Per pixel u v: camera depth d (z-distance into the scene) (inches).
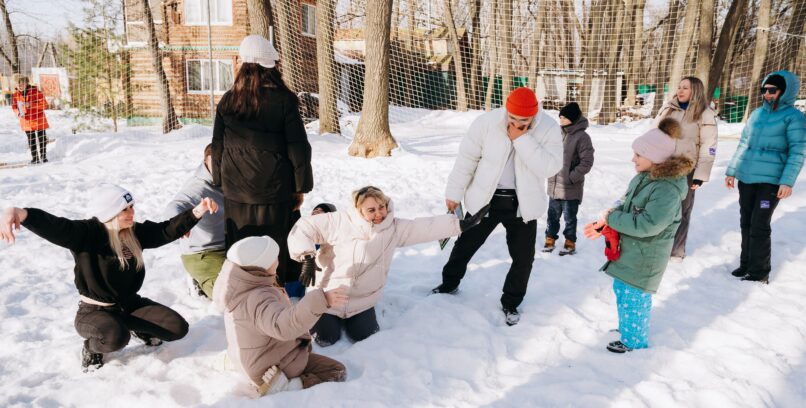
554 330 139.8
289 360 112.0
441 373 120.5
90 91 634.2
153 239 123.6
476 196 145.3
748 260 177.5
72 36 629.6
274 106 127.7
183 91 750.5
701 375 118.2
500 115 139.9
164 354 126.7
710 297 163.8
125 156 394.3
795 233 220.7
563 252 202.5
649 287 122.8
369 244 132.7
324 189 300.0
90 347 117.4
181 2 737.0
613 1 940.6
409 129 674.2
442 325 140.1
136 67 748.0
